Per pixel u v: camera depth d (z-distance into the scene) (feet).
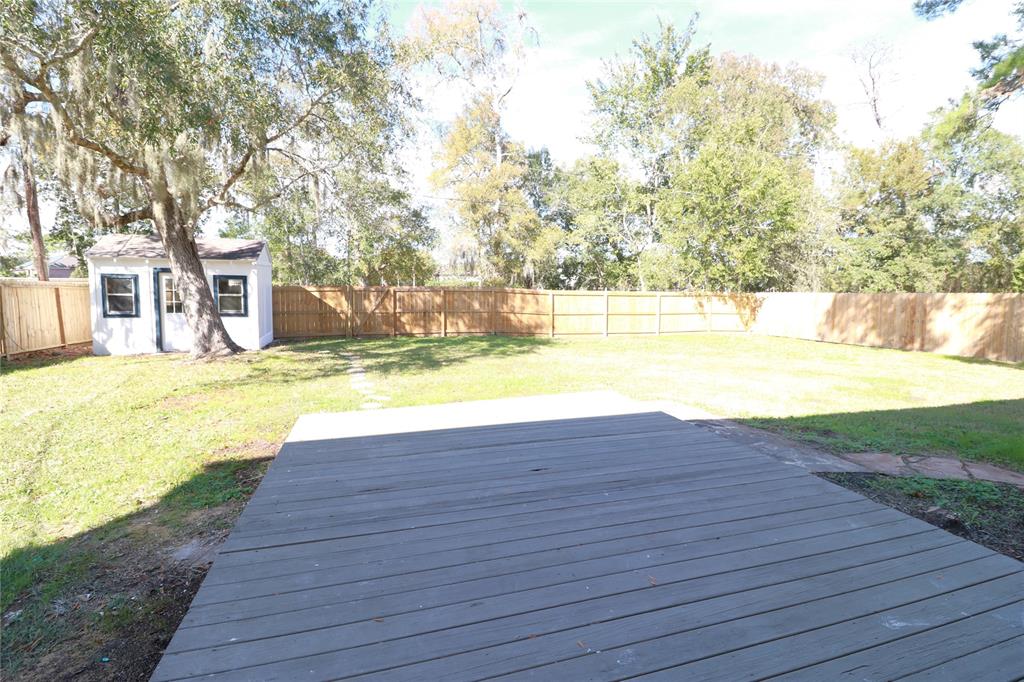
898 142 66.28
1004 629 5.49
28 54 23.15
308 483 9.82
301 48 29.45
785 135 79.61
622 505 8.76
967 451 14.83
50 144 25.79
